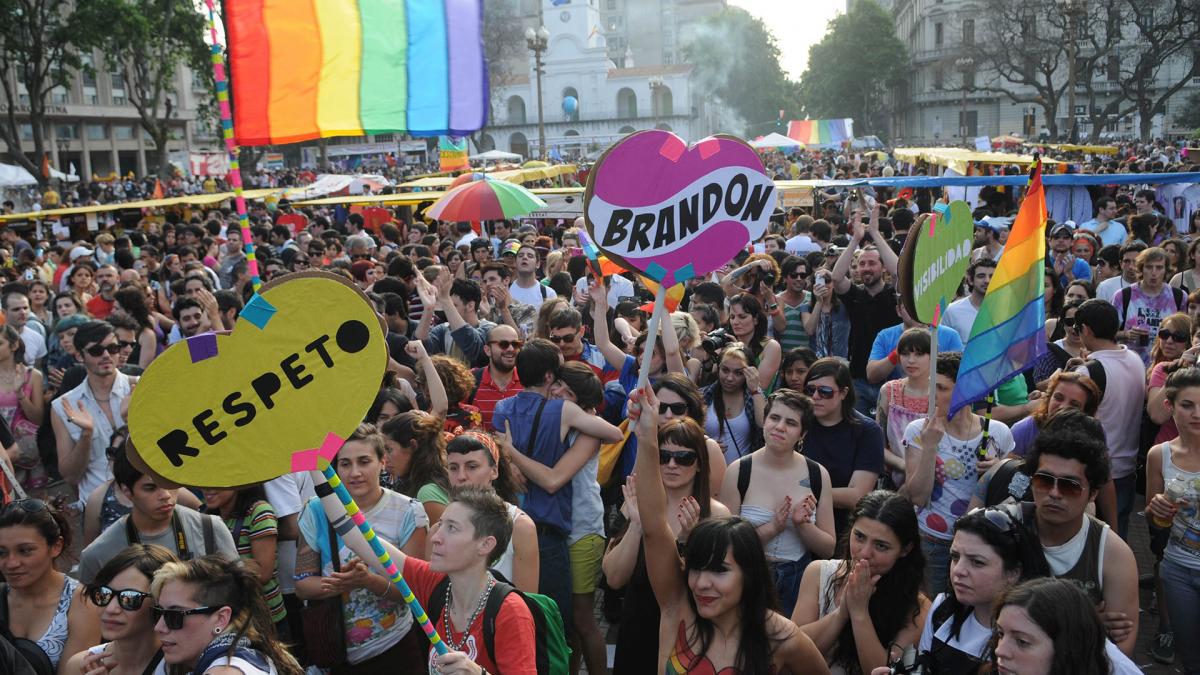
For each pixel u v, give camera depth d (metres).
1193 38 50.72
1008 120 79.25
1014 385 6.07
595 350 7.20
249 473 2.71
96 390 5.73
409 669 4.12
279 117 3.61
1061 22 51.06
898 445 5.53
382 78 3.73
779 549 4.59
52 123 59.25
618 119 97.62
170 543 4.04
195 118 71.31
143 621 3.36
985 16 68.25
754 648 3.22
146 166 67.81
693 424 4.15
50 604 3.73
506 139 100.06
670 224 3.44
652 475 3.47
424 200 18.00
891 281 7.85
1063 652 2.56
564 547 4.85
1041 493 3.52
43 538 3.65
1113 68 63.09
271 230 16.22
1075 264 10.16
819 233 12.23
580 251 11.05
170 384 2.64
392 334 7.25
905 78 86.75
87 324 5.66
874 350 6.89
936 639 3.27
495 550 3.28
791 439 4.54
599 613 6.11
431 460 4.73
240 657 2.98
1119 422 5.59
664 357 6.42
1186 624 4.45
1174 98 70.19
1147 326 7.72
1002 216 13.98
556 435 4.86
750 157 3.52
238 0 3.55
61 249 16.56
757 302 7.24
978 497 4.70
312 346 2.74
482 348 7.31
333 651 4.00
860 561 3.48
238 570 3.17
